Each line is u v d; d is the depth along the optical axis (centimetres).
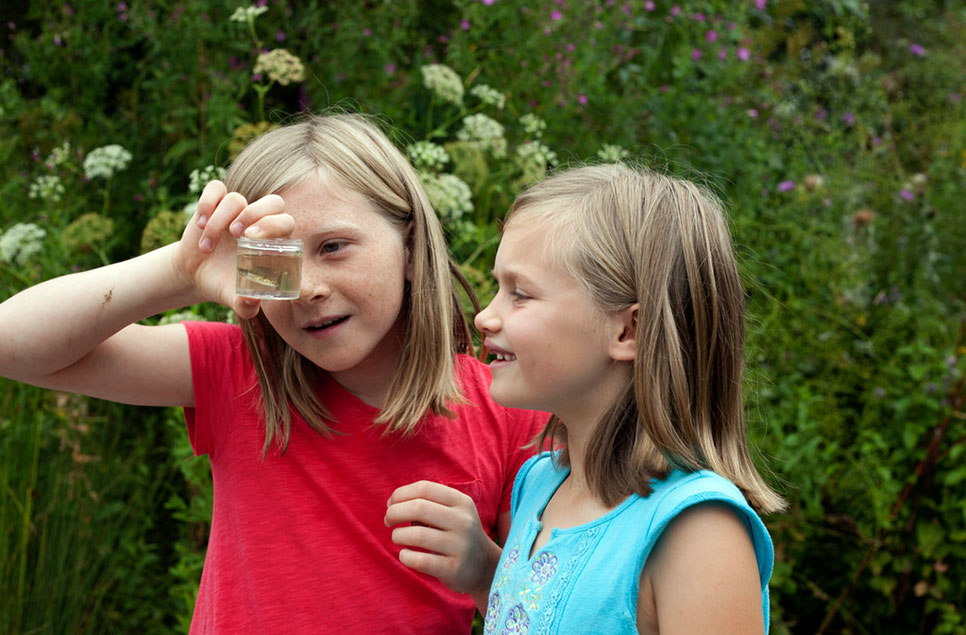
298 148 153
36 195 352
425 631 160
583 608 119
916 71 540
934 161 447
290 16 399
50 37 409
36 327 143
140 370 156
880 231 409
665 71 450
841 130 449
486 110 378
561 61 380
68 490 297
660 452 122
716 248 132
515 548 139
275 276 129
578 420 132
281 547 155
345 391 163
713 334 130
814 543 335
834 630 341
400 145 345
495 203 344
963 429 321
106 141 391
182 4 370
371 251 150
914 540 329
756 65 465
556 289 127
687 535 116
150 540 334
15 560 284
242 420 158
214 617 156
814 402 336
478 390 175
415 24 403
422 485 148
